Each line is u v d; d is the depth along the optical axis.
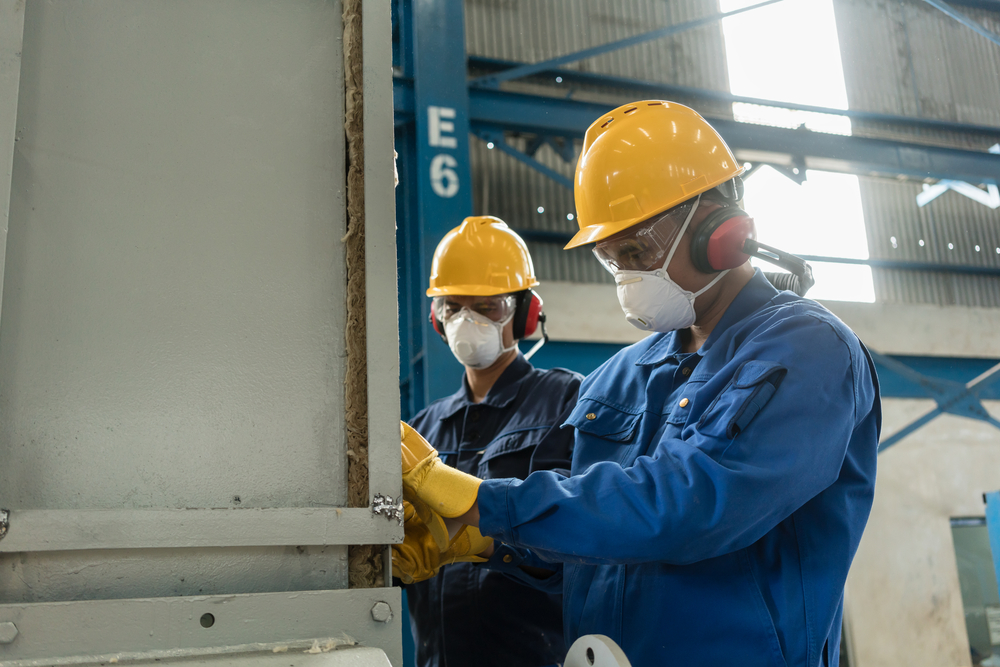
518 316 2.14
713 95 6.95
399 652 0.75
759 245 1.23
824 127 7.23
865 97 7.44
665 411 1.30
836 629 1.18
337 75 0.90
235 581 0.74
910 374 6.90
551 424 1.96
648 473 1.03
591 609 1.26
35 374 0.73
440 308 2.17
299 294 0.84
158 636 0.68
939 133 7.62
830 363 1.10
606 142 1.32
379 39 0.90
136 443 0.75
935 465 6.97
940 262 7.61
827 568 1.14
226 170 0.84
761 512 1.01
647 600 1.18
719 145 1.31
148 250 0.79
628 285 1.29
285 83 0.88
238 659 0.66
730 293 1.32
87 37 0.81
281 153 0.86
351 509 0.77
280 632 0.71
